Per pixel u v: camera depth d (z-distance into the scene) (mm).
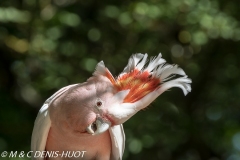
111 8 14328
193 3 14406
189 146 15984
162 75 6277
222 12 14602
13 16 13875
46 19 14508
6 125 14383
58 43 14578
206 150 16281
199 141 15922
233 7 15039
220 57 15875
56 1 14945
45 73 14664
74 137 6488
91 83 6348
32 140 7027
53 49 14516
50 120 6609
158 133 14625
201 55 15828
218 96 16312
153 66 6398
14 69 15125
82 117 6180
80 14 14797
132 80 6355
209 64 15977
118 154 7180
